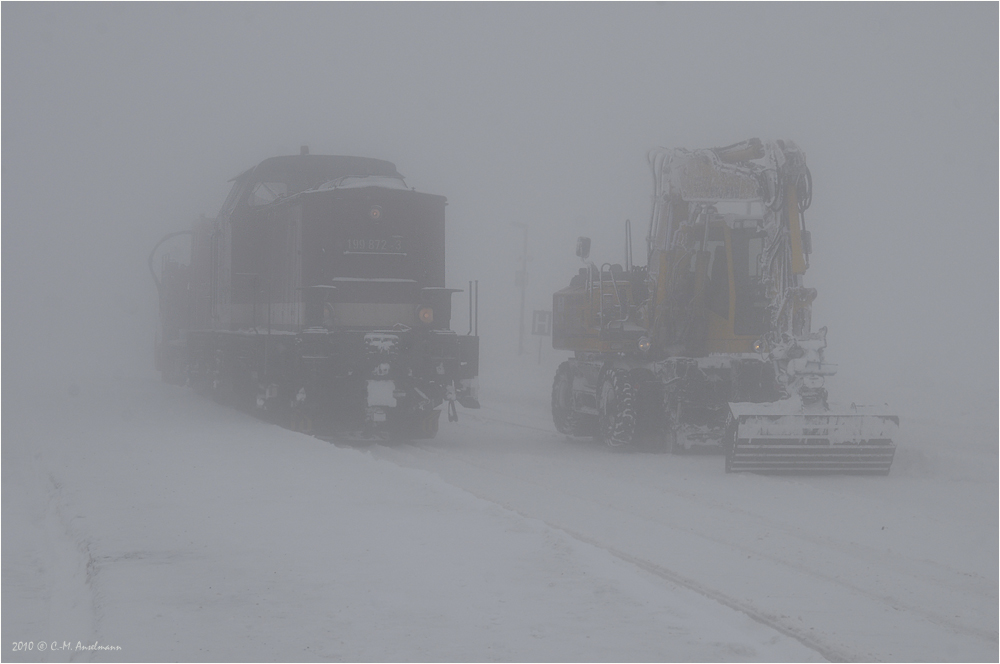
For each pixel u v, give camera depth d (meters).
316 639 6.74
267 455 15.82
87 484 13.26
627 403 18.27
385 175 24.08
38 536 10.84
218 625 7.05
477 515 10.83
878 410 16.00
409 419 20.47
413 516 10.80
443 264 21.17
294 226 21.28
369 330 20.50
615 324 19.31
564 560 8.75
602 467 16.31
